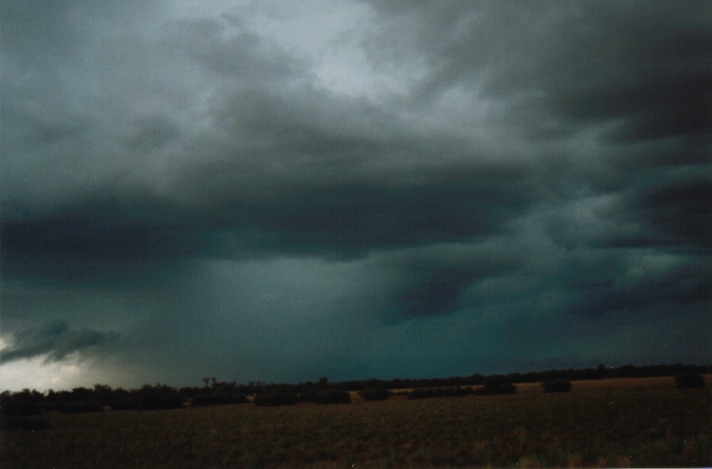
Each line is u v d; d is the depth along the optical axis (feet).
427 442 80.18
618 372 276.82
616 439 77.36
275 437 92.58
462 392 212.23
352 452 74.43
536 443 73.46
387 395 221.05
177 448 84.33
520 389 233.96
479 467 59.47
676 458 57.31
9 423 119.03
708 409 110.93
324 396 205.77
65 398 195.42
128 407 198.49
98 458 77.36
